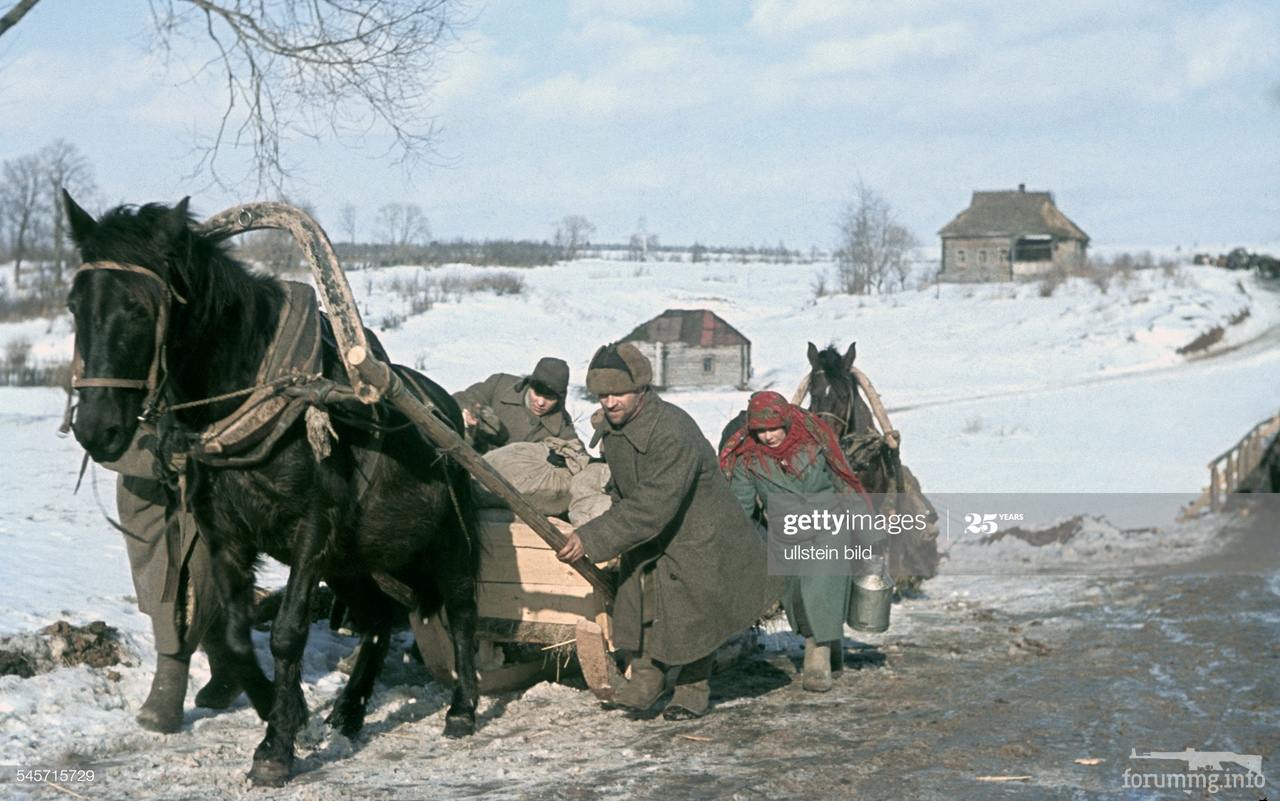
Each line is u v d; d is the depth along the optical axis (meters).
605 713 6.39
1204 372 40.19
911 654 7.90
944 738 5.90
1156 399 33.81
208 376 5.04
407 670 7.28
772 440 6.61
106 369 4.64
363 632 6.17
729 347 43.34
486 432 7.16
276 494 5.07
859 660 7.73
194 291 4.92
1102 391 36.06
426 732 6.02
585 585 6.36
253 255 27.78
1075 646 8.10
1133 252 113.88
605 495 6.37
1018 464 22.31
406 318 53.44
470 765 5.46
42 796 4.93
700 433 6.02
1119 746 5.75
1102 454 24.09
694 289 76.25
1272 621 8.84
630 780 5.20
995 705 6.53
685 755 5.62
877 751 5.65
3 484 14.82
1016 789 5.10
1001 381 40.56
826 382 8.08
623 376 5.79
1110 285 61.09
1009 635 8.54
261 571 5.59
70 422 4.83
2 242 87.81
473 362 45.09
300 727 5.23
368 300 58.12
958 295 65.75
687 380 43.16
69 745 5.59
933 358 46.56
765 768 5.40
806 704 6.60
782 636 8.49
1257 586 10.50
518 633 6.46
